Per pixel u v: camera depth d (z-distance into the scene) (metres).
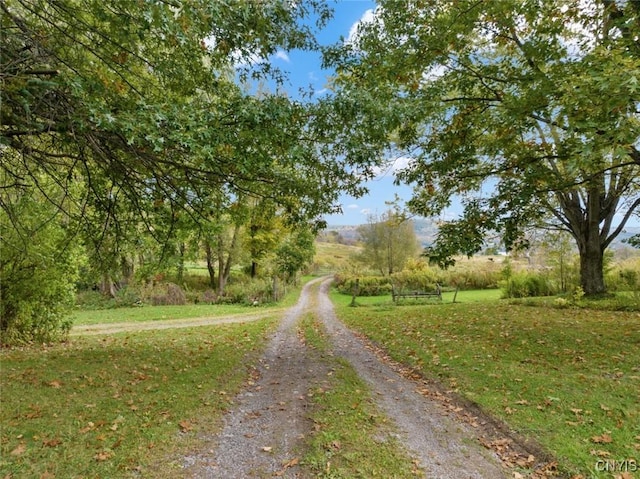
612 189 13.62
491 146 7.97
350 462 3.62
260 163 5.51
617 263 18.64
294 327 13.72
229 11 4.69
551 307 13.49
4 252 9.41
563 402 4.82
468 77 8.08
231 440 4.13
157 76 5.88
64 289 10.71
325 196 7.58
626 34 6.38
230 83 6.35
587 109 5.09
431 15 7.46
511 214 7.63
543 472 3.49
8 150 5.83
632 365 6.21
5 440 3.82
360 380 6.43
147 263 24.75
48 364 7.05
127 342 10.33
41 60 4.32
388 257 33.66
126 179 6.04
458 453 3.86
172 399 5.26
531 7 6.63
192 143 4.28
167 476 3.37
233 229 29.31
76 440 3.92
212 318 18.12
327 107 5.67
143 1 3.96
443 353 7.75
